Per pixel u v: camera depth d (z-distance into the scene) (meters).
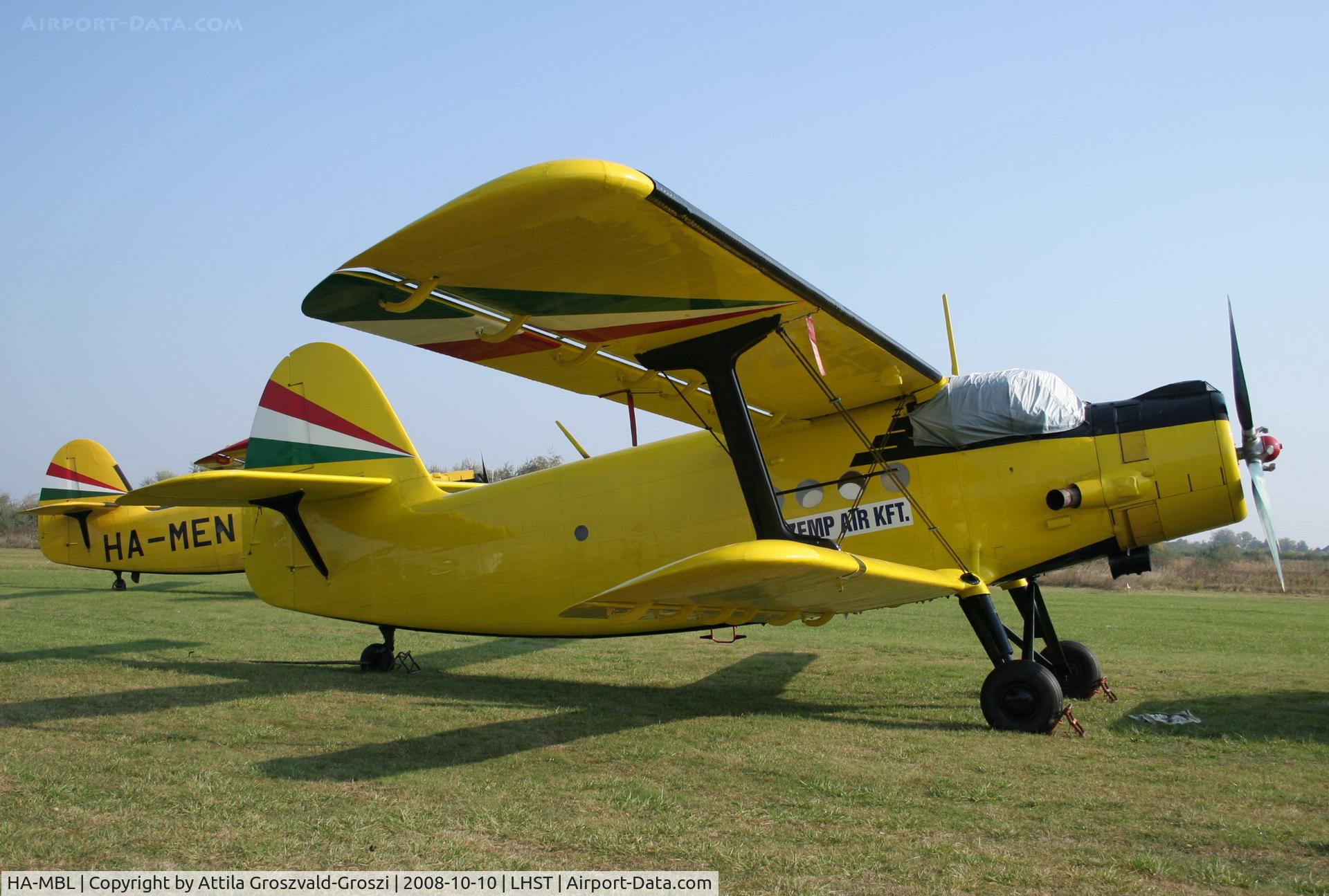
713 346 6.20
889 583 6.02
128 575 24.73
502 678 8.96
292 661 9.74
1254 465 7.39
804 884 3.43
